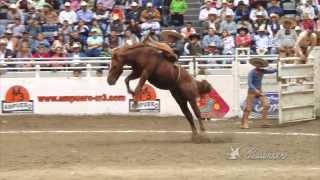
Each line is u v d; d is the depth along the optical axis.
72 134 36.75
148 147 30.62
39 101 45.28
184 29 50.69
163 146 30.98
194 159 27.05
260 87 39.28
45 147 31.08
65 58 45.16
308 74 42.38
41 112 45.28
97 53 48.53
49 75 45.72
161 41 34.59
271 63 44.09
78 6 54.56
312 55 42.75
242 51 47.03
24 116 44.72
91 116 44.78
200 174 22.89
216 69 44.56
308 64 42.34
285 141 32.91
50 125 41.28
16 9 52.06
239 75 44.16
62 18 51.69
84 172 23.58
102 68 44.78
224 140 33.25
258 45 49.09
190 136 35.47
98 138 34.78
